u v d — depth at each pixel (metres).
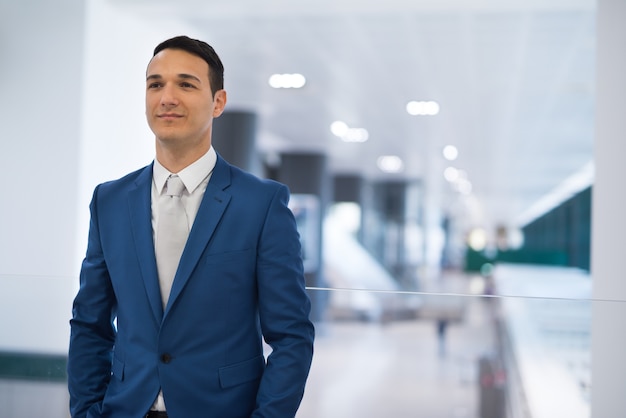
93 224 1.82
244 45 7.06
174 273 1.71
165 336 1.65
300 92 9.41
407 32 6.55
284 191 1.79
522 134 12.76
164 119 1.69
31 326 2.44
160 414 1.67
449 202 28.89
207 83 1.73
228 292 1.69
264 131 13.11
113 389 1.72
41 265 4.95
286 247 1.73
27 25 5.03
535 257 23.56
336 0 5.11
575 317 2.37
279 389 1.66
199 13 5.47
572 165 17.50
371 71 8.16
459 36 6.65
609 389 2.31
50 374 2.43
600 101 3.96
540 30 6.41
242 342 1.72
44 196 4.97
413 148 15.03
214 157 1.80
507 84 8.70
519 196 25.91
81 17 4.98
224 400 1.67
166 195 1.75
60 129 4.98
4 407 2.45
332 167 19.98
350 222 21.17
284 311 1.70
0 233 5.02
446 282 22.30
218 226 1.71
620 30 3.93
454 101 9.85
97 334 1.82
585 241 18.55
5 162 5.03
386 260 22.38
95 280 1.79
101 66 5.19
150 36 5.97
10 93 5.04
